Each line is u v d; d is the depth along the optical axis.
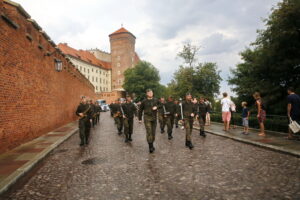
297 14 17.00
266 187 3.75
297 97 7.53
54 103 13.45
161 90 70.88
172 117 10.64
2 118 6.68
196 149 7.06
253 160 5.51
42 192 3.87
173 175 4.51
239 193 3.55
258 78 23.30
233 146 7.45
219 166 5.06
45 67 11.58
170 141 8.79
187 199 3.40
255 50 27.03
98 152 6.97
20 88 8.14
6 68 7.02
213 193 3.58
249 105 26.75
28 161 5.60
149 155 6.34
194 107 7.47
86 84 32.50
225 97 11.45
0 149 6.48
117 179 4.38
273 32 19.00
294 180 4.02
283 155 5.93
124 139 9.58
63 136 10.32
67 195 3.71
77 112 8.38
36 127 9.88
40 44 10.55
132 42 88.19
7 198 3.66
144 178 4.38
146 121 6.94
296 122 7.45
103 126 15.71
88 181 4.32
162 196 3.53
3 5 7.07
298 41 18.16
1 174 4.57
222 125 14.34
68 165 5.55
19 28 8.12
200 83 35.97
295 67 19.14
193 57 33.19
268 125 10.40
